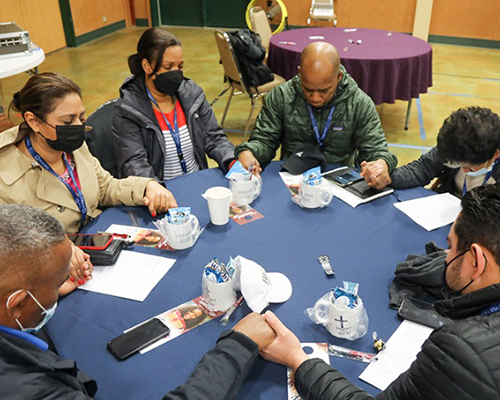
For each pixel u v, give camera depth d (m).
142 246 1.55
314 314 1.24
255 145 2.18
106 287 1.36
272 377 1.08
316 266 1.45
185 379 1.07
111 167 2.39
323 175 2.01
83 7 7.53
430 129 4.42
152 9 8.66
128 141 2.17
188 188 1.94
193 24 8.73
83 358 1.12
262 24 5.26
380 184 1.87
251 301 1.25
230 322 1.23
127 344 1.15
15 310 0.88
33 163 1.64
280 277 1.36
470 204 0.96
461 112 1.65
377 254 1.50
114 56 6.96
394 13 7.45
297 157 2.08
